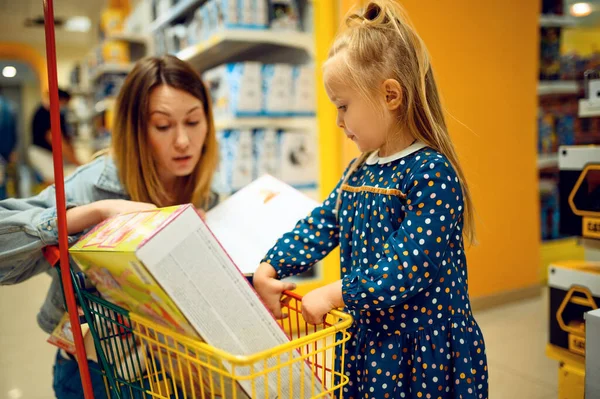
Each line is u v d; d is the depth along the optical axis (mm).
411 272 858
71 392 1205
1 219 1081
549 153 3568
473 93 2742
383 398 938
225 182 2738
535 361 2137
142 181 1329
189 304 724
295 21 2750
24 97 11781
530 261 3082
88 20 8688
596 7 3812
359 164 1094
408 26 970
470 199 1010
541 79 3451
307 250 1089
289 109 2752
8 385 2166
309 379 854
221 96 2793
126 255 699
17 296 3621
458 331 955
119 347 1080
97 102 6250
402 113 963
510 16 2830
